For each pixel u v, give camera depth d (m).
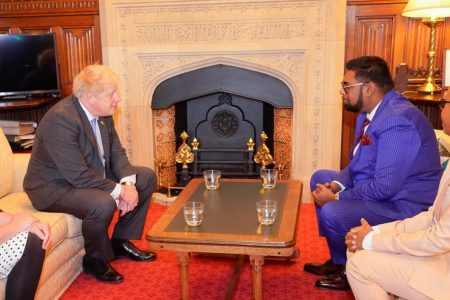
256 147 3.92
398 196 2.18
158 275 2.50
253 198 2.30
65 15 3.65
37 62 3.53
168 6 3.45
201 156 3.95
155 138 3.81
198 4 3.41
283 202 2.23
